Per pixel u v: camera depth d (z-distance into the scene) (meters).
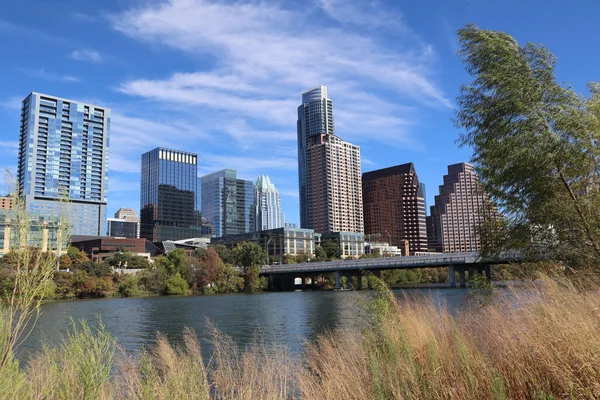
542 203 16.16
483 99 17.12
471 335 9.52
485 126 16.91
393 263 111.25
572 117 14.92
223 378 7.70
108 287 105.62
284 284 146.62
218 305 70.62
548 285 8.80
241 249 145.50
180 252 125.06
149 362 7.46
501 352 7.87
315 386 8.38
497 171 16.86
